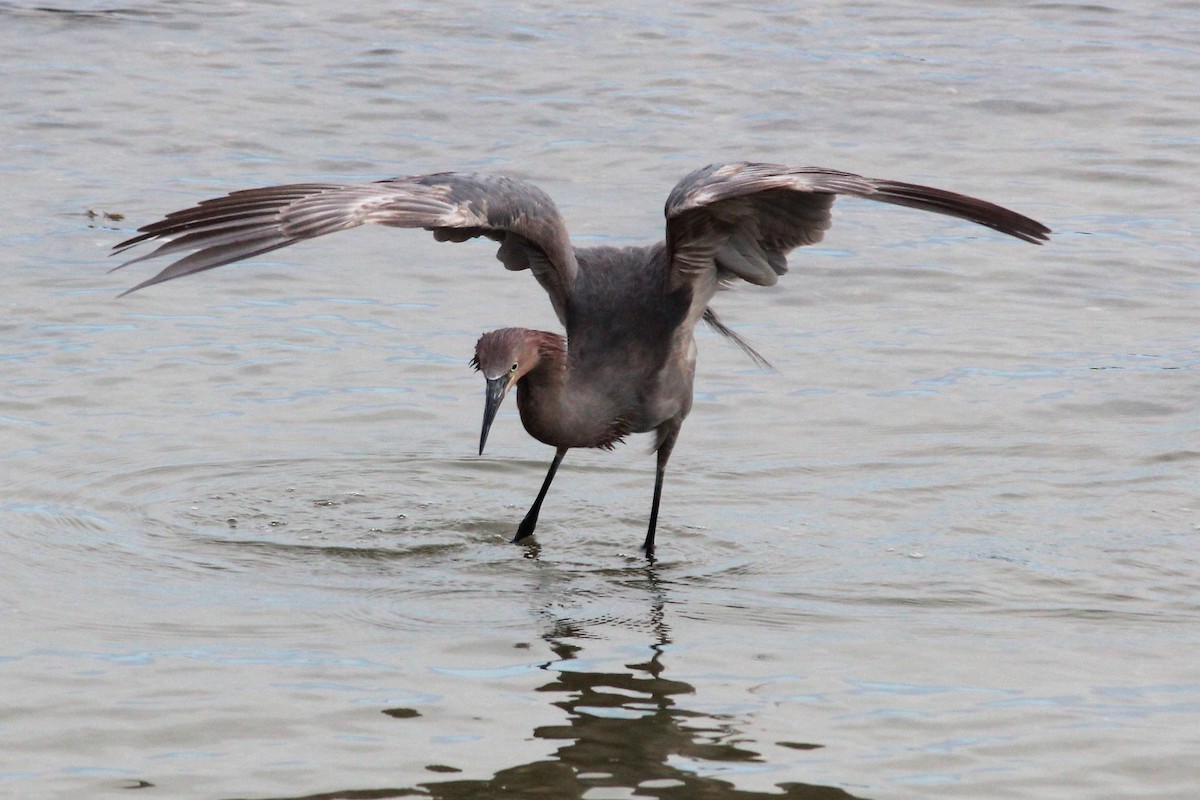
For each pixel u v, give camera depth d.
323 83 24.91
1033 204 20.12
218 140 22.02
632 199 19.97
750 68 25.94
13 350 15.27
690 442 13.77
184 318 16.48
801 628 9.98
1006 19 29.30
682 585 10.80
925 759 8.16
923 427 13.97
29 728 8.35
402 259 18.77
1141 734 8.48
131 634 9.66
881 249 19.12
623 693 8.93
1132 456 13.16
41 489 12.20
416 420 14.19
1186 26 28.77
